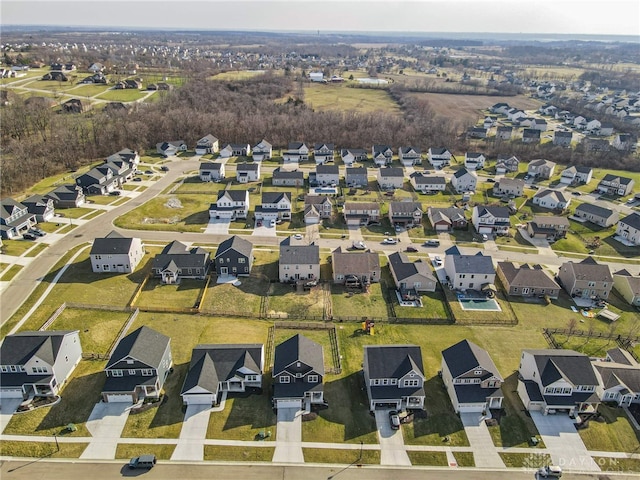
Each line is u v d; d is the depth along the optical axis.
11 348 63.31
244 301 87.06
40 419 59.38
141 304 84.44
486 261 93.62
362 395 65.44
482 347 76.56
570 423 61.84
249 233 114.88
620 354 71.94
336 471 54.31
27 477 52.03
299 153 174.50
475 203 138.25
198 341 74.88
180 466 54.03
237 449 56.41
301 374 63.53
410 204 124.25
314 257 93.75
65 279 91.00
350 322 82.25
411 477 53.94
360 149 178.25
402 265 95.38
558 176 163.75
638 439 60.00
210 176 150.25
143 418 60.09
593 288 91.81
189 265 93.38
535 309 88.06
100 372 67.62
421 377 63.47
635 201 141.50
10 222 107.38
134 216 120.88
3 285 87.75
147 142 180.12
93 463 54.00
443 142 189.62
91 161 161.12
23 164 139.25
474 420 61.72
